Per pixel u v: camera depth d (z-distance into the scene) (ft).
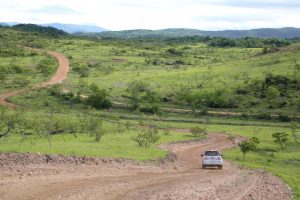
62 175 83.87
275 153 248.93
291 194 96.94
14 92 532.73
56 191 64.80
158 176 102.01
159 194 71.10
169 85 627.05
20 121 238.89
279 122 446.60
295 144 299.17
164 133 317.42
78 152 113.50
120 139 234.38
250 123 429.38
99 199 61.26
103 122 370.12
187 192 77.20
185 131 360.48
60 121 268.82
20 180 72.38
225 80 631.56
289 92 559.79
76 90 569.23
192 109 504.84
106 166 106.83
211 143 292.20
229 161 194.70
